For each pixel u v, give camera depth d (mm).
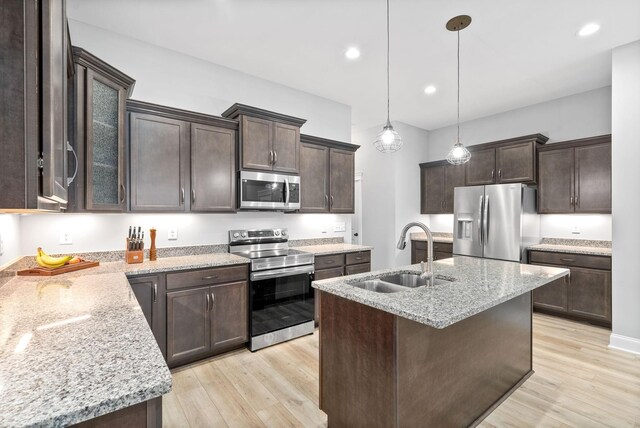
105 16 2557
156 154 2662
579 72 3502
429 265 1883
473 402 1894
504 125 4820
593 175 3678
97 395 708
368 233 5691
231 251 3305
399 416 1454
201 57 3211
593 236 3932
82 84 2039
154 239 2742
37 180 842
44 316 1252
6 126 803
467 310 1359
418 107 4625
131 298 1518
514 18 2561
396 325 1441
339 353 1760
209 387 2291
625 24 2617
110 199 2266
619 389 2264
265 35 2832
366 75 3604
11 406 658
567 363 2648
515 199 3898
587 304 3510
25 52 826
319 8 2455
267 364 2633
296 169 3453
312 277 3277
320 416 1982
